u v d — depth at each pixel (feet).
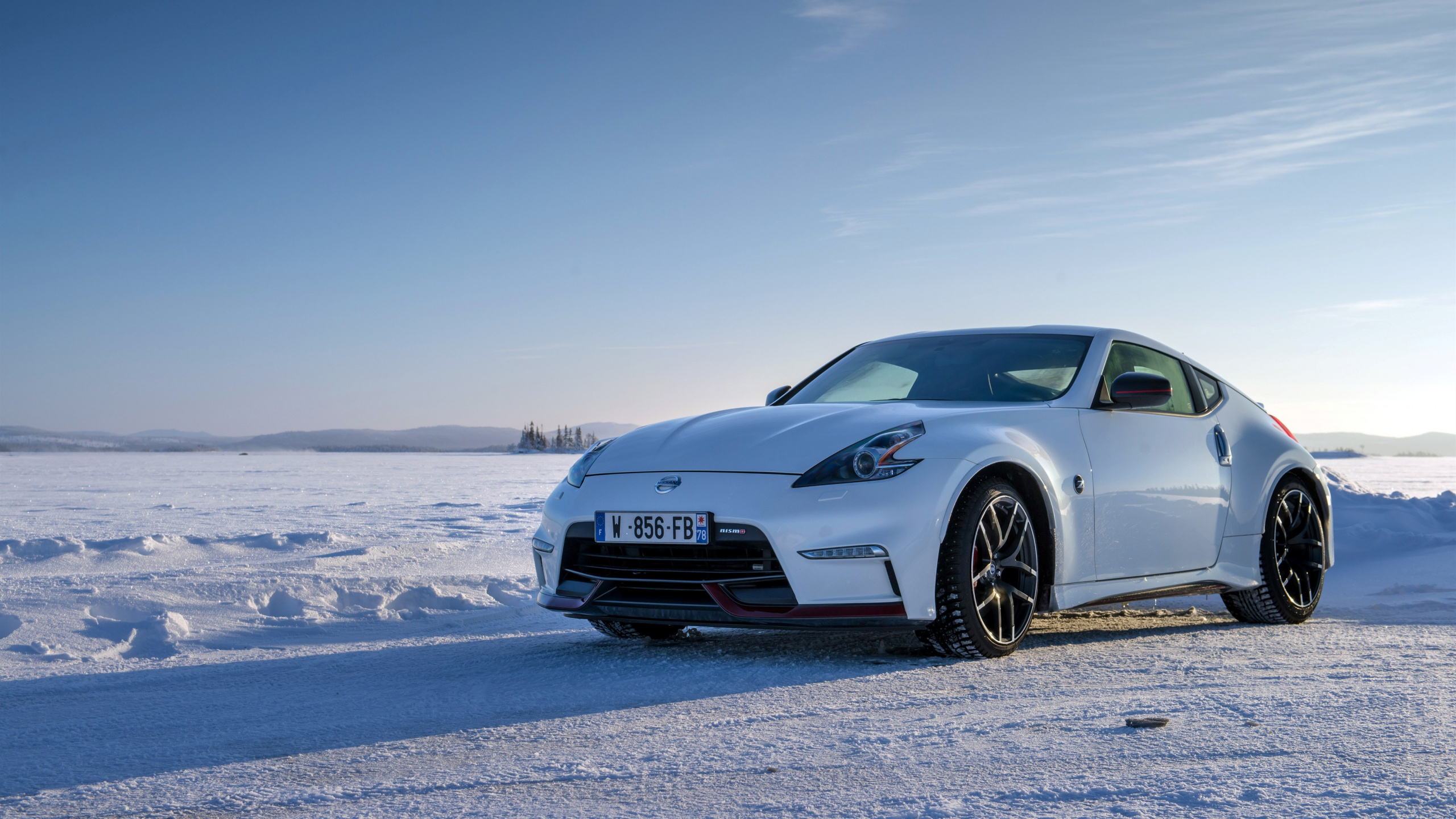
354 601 16.15
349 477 145.38
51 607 14.07
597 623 12.17
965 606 9.82
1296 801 5.29
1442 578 17.75
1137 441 11.84
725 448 10.34
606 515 10.32
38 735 7.88
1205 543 12.47
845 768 6.20
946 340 13.26
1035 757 6.31
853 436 10.13
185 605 14.89
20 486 107.24
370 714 8.33
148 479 133.80
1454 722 6.95
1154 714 7.37
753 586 9.77
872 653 10.49
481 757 6.78
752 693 8.64
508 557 22.97
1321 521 14.33
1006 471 10.41
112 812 5.81
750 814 5.37
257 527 42.73
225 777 6.48
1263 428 13.84
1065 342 12.51
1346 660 9.74
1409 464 365.20
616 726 7.57
